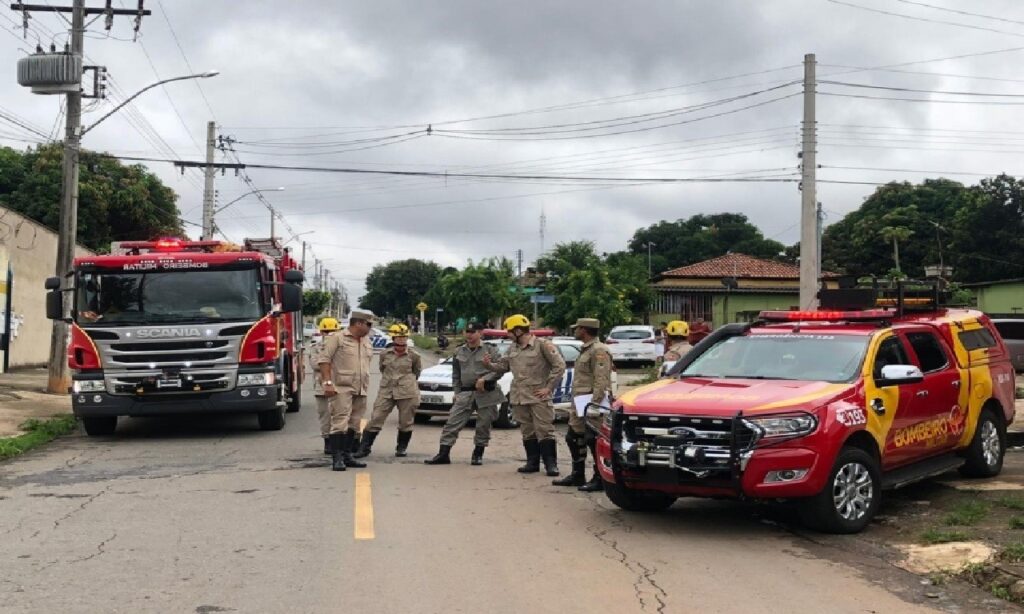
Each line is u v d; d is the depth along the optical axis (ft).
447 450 39.50
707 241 301.63
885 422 27.58
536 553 23.65
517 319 36.94
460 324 189.78
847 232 256.93
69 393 71.00
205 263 47.93
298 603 19.11
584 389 33.68
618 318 149.38
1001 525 26.27
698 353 30.83
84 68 71.15
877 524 27.37
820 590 20.57
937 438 30.78
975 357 33.78
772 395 25.80
